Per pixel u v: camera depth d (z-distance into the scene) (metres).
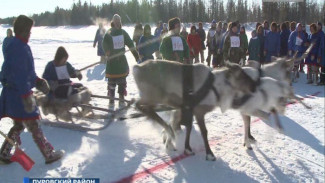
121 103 7.17
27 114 3.98
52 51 19.22
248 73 4.63
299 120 6.76
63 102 5.54
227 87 4.52
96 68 13.05
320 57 10.32
